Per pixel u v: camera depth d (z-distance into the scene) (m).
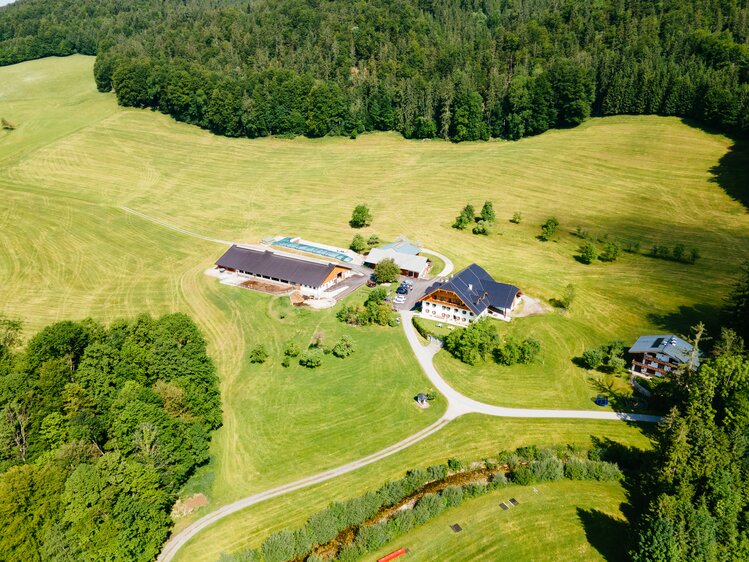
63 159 178.00
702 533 49.97
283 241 130.12
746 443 57.47
